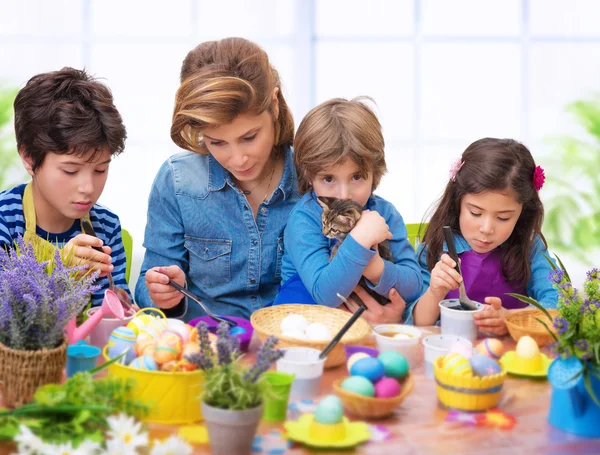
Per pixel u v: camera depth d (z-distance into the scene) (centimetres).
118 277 185
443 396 113
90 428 97
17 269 117
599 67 391
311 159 167
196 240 187
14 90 350
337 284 161
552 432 105
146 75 361
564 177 398
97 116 162
